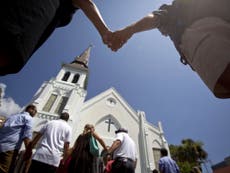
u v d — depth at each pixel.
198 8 0.99
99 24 1.59
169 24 1.22
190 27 1.01
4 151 2.86
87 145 3.51
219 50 0.74
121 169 3.37
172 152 29.30
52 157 2.96
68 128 3.46
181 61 1.20
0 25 0.56
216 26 0.81
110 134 20.62
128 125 22.31
